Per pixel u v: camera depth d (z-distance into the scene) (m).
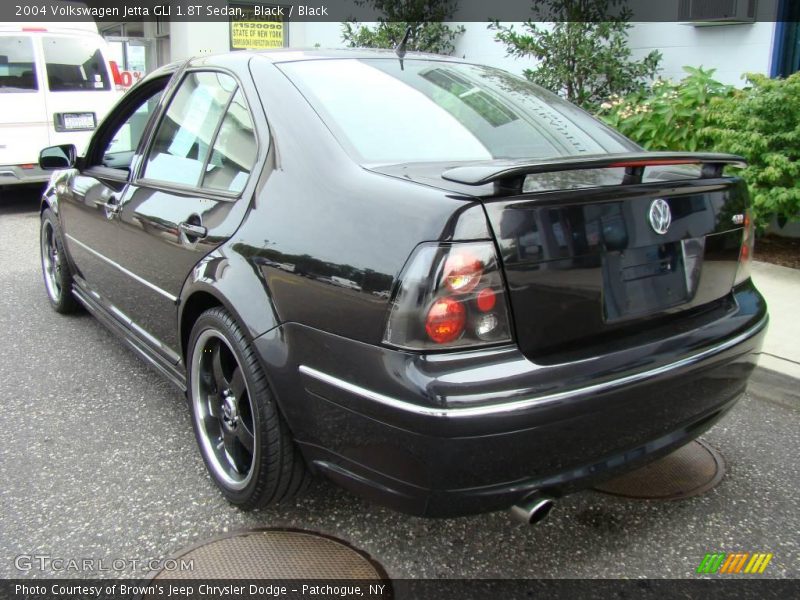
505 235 2.01
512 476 2.06
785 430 3.51
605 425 2.15
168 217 3.08
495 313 2.01
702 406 2.46
